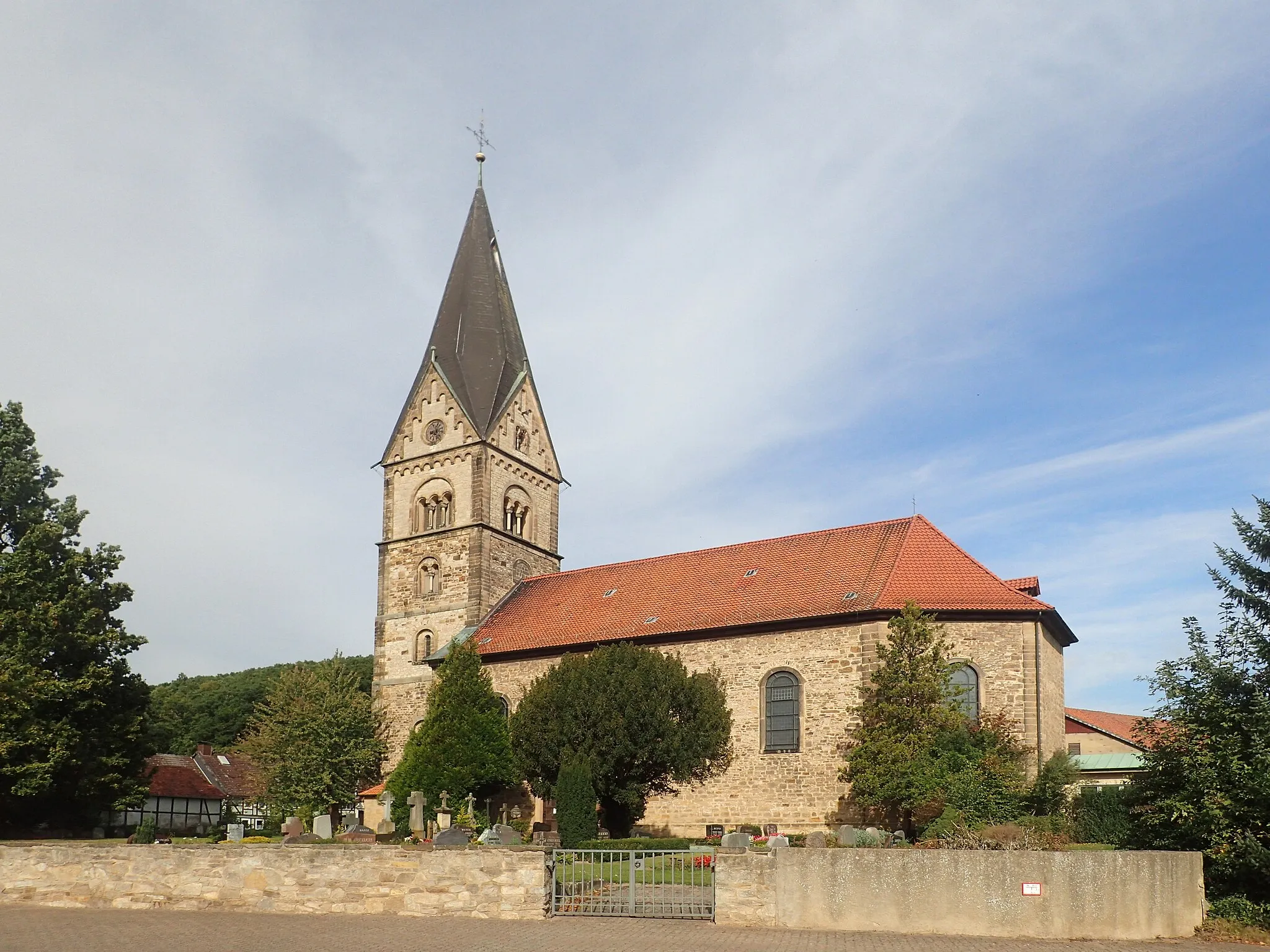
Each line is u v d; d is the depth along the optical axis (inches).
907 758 1525.6
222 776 3272.6
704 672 1902.1
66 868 1154.0
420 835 1473.9
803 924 939.3
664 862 1037.2
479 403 2544.3
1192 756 1023.0
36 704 1817.2
